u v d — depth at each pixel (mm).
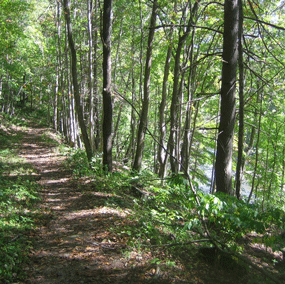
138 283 4434
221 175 7715
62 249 5508
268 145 16688
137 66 20484
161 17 12680
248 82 14562
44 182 11281
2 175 10641
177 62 12180
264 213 5352
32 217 7070
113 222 6922
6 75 28547
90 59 16703
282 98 14461
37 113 44281
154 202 9062
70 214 7625
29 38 23703
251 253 6793
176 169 12656
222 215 5273
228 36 7371
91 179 11320
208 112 17734
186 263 5395
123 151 33062
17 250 4984
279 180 16969
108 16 11078
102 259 5164
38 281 4379
